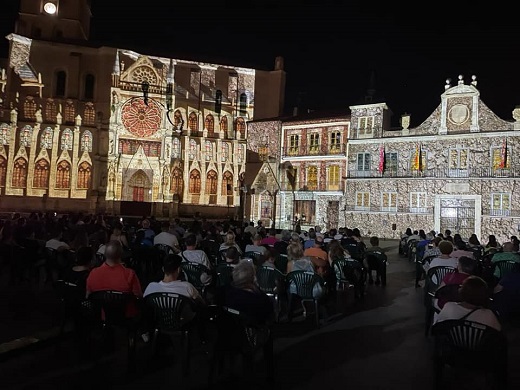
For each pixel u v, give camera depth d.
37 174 66.19
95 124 69.62
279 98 77.56
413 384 8.31
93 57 71.50
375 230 54.03
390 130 55.34
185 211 69.12
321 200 59.59
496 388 6.91
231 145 73.81
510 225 47.22
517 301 10.50
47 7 76.00
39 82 68.12
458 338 6.97
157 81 71.25
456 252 14.74
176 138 71.31
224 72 76.75
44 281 17.50
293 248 13.43
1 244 17.70
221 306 8.02
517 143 47.44
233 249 12.76
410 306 15.33
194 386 8.12
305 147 61.81
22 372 8.66
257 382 8.34
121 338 11.02
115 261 9.21
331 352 10.17
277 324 12.68
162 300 8.59
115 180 67.44
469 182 49.41
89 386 8.02
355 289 16.42
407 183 52.66
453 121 50.81
